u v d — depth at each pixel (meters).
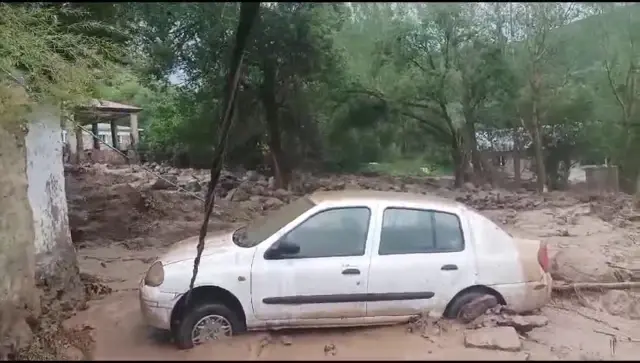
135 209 13.65
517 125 11.07
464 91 11.13
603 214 12.41
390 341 5.51
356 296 5.74
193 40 7.74
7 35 6.22
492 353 5.21
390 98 17.92
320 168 19.48
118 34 7.81
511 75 9.38
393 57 14.20
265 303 5.64
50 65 6.71
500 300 6.02
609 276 7.99
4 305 5.55
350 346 5.38
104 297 7.66
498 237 6.16
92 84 7.76
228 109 5.28
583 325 6.46
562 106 9.75
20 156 6.14
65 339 5.71
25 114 6.25
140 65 9.12
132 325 6.28
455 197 13.04
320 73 16.08
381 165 18.80
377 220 5.92
